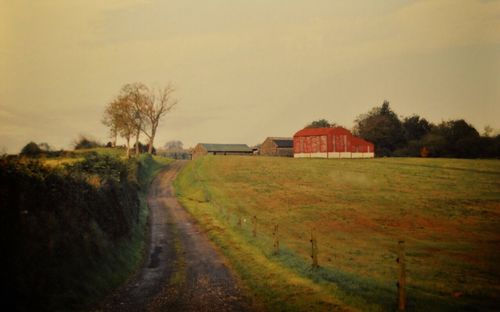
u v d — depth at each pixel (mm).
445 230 45031
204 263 26500
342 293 17172
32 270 15648
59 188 20438
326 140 126875
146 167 106562
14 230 15523
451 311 15133
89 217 23469
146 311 16672
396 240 39438
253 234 36938
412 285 20828
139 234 36656
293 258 25484
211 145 166250
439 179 78875
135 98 129250
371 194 68562
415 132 155250
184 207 60688
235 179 88688
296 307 16078
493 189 69000
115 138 124500
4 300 13531
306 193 71375
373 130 152875
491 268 27562
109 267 22016
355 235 42125
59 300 15773
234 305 17375
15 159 18719
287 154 155000
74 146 74562
